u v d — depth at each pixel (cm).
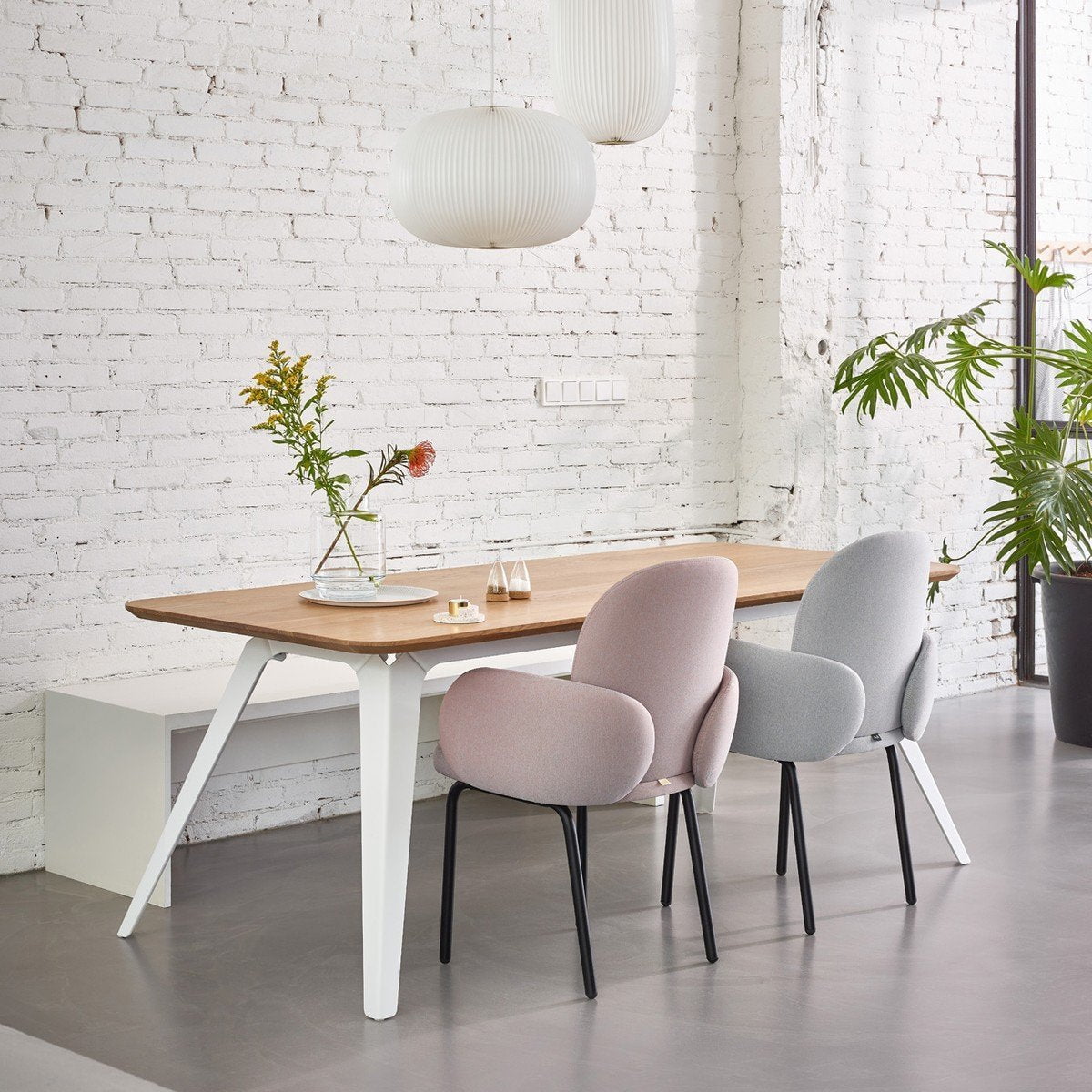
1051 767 498
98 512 402
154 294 409
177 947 335
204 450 421
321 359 445
